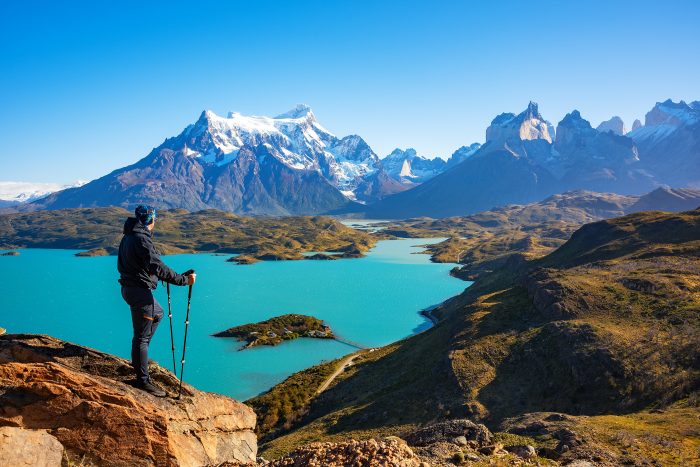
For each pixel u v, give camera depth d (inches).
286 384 4042.8
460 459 703.7
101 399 420.2
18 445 357.7
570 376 2874.0
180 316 7337.6
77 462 395.5
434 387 3132.4
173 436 445.1
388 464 456.8
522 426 1695.4
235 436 528.7
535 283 4456.2
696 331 2942.9
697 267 4522.6
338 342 5910.4
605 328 3228.3
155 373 495.5
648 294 3816.4
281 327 6353.3
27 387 402.0
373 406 3083.2
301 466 478.6
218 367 4960.6
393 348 4761.3
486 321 3993.6
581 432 1422.2
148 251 436.8
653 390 2539.4
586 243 6875.0
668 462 1071.0
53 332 6535.4
